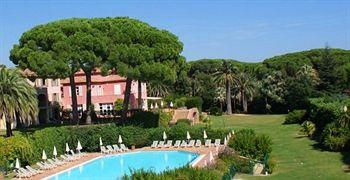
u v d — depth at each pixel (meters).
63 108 76.12
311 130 48.44
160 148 44.41
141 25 52.44
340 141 36.62
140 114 50.91
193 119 68.75
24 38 51.22
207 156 37.56
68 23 50.66
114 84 76.94
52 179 31.78
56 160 37.66
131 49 48.00
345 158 33.50
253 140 36.00
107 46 48.47
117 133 45.44
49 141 40.12
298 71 91.69
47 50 49.34
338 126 38.62
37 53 47.75
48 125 58.44
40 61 46.94
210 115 92.75
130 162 38.88
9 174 33.47
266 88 92.31
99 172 34.56
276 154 38.47
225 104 100.56
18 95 42.31
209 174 20.81
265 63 110.31
